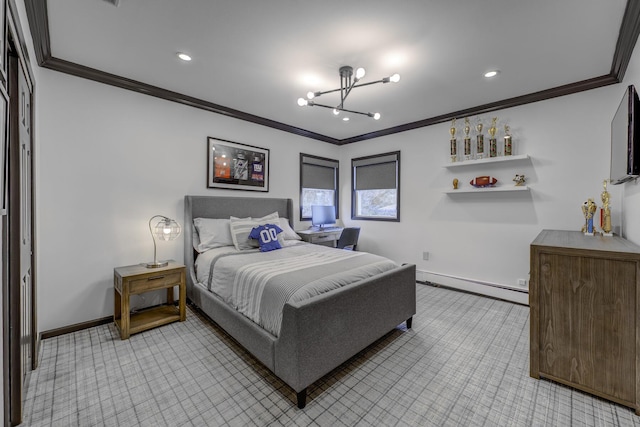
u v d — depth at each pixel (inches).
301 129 178.7
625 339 62.1
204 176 136.3
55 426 57.7
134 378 73.4
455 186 145.6
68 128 98.2
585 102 110.8
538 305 71.7
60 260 97.2
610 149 103.6
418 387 70.2
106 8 69.9
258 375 75.4
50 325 95.5
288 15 72.2
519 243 128.0
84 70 99.2
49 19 73.8
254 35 81.0
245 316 83.4
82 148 101.3
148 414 61.2
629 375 61.8
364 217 192.9
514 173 128.2
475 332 99.8
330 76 106.3
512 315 114.6
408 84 112.3
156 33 80.4
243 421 59.4
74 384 70.6
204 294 105.9
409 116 151.9
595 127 108.8
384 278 89.0
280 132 171.2
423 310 120.3
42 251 93.6
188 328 103.0
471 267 143.0
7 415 51.4
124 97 111.0
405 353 86.1
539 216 122.3
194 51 89.8
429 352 86.7
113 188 108.6
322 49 87.9
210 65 98.6
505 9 69.3
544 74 103.7
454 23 74.7
